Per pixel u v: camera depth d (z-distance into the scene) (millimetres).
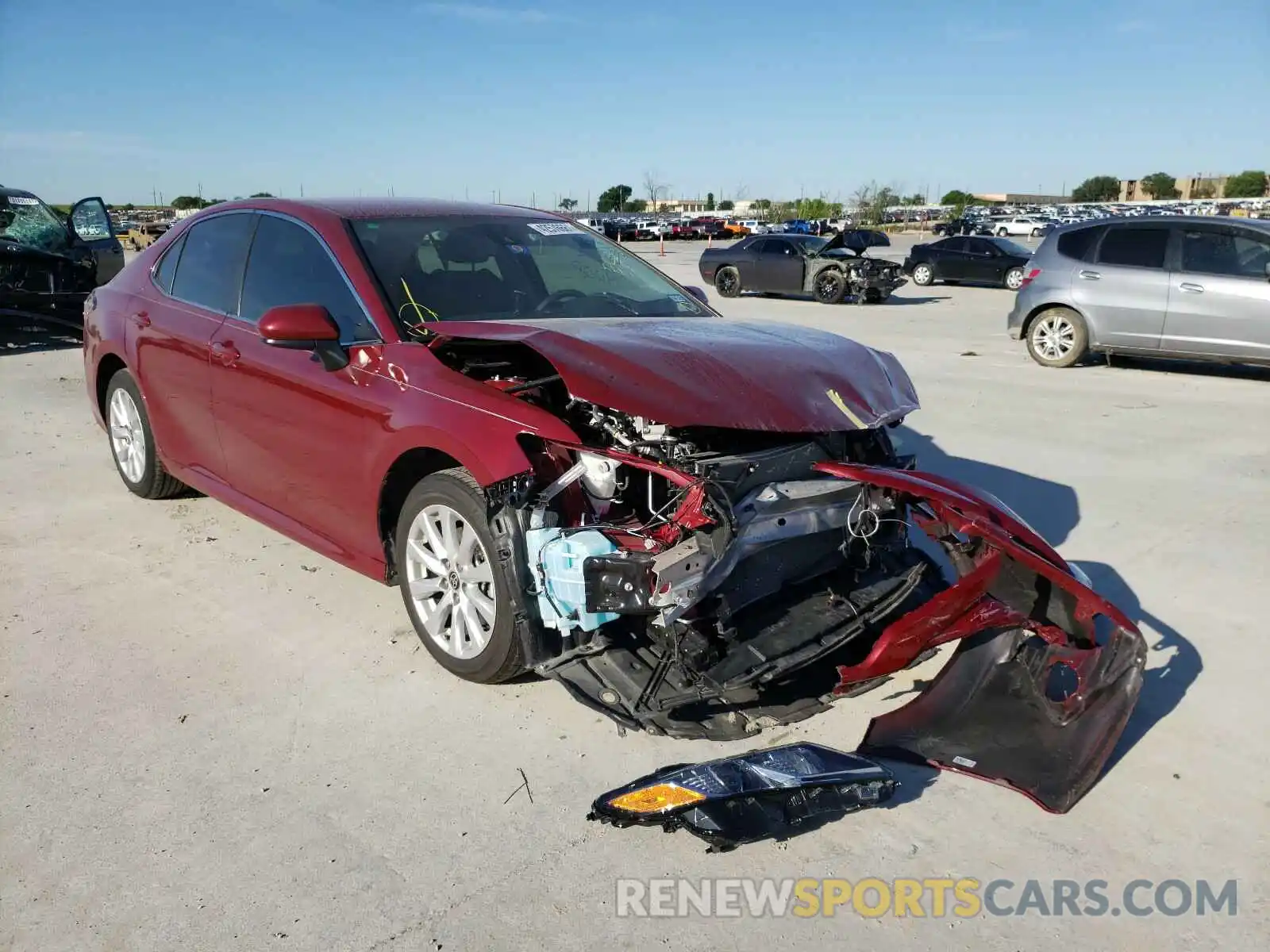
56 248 11109
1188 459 6535
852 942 2357
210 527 5043
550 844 2674
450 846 2654
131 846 2631
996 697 3230
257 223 4406
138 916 2381
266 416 4094
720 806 2525
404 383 3486
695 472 3055
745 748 3131
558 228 4703
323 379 3771
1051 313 10430
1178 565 4664
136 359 4938
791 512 3152
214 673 3553
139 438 5258
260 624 3953
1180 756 3131
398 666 3623
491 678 3344
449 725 3236
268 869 2551
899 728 3170
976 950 2338
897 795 2928
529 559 3055
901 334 13742
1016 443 6996
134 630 3877
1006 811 2857
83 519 5113
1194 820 2822
